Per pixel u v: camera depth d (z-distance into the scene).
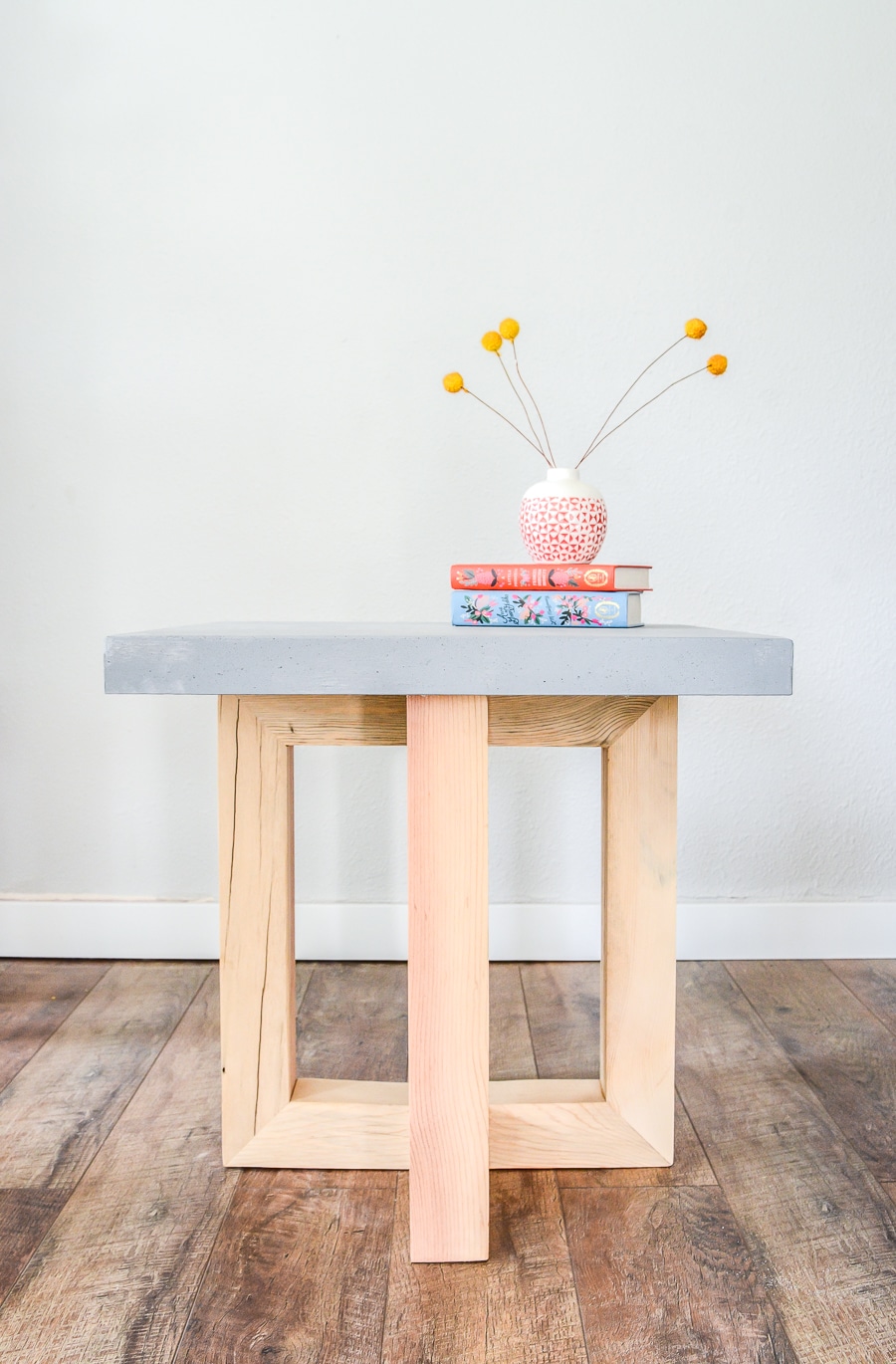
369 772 1.76
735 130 1.68
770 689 0.88
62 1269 0.90
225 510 1.73
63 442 1.72
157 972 1.71
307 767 1.76
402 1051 1.37
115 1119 1.18
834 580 1.74
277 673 0.88
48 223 1.70
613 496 1.73
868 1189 1.04
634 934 1.08
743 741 1.77
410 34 1.67
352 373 1.71
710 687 0.88
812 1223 0.98
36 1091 1.25
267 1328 0.83
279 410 1.72
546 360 1.71
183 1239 0.95
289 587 1.74
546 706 1.07
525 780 1.76
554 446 1.72
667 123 1.68
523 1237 0.97
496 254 1.70
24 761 1.76
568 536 1.27
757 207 1.69
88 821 1.77
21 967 1.73
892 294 1.71
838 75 1.68
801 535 1.74
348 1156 1.09
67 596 1.74
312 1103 1.09
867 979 1.67
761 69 1.68
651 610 1.75
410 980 0.91
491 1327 0.83
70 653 1.75
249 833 1.06
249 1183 1.06
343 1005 1.55
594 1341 0.82
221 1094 1.20
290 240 1.70
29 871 1.78
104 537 1.73
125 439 1.72
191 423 1.72
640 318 1.70
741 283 1.70
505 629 1.04
